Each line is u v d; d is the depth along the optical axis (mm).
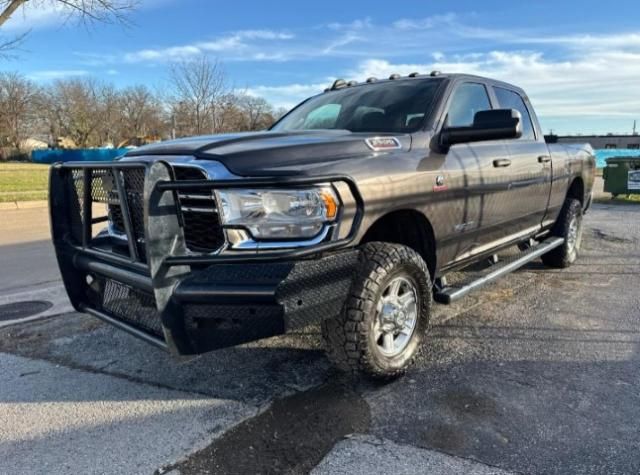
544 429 2668
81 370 3523
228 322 2629
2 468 2471
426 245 3551
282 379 3314
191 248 2820
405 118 3777
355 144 3125
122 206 2912
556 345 3766
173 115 32188
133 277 2881
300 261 2623
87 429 2789
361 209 2842
